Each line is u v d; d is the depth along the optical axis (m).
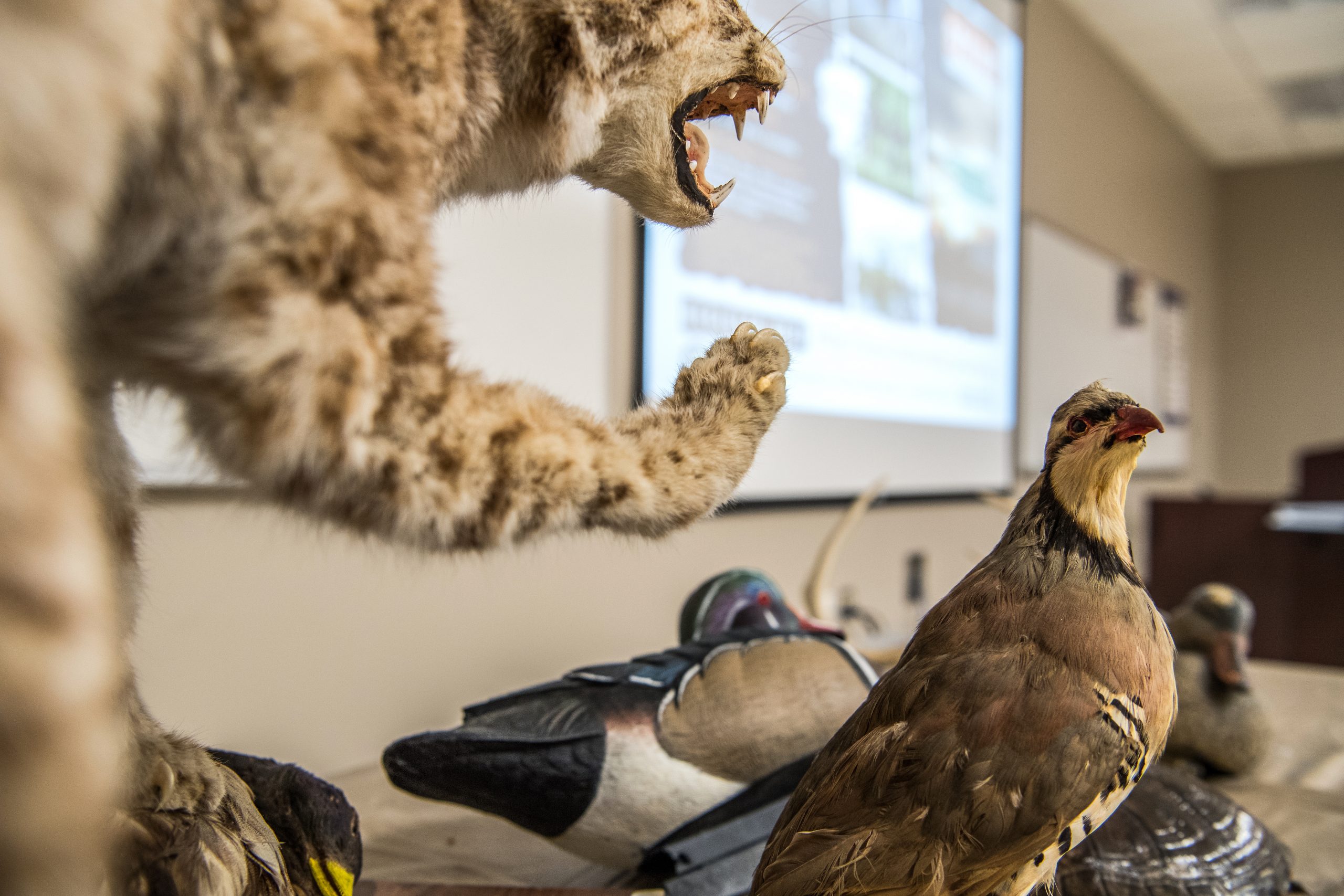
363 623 1.32
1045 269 3.59
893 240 2.51
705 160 0.87
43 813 0.37
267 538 1.22
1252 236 6.30
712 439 0.69
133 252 0.54
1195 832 0.88
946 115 2.77
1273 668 1.77
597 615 1.67
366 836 1.03
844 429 2.31
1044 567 0.65
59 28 0.48
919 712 0.63
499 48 0.69
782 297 2.09
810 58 2.16
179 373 0.56
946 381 2.81
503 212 1.40
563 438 0.62
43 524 0.39
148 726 0.67
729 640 0.93
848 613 2.24
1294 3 3.79
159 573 1.13
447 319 0.62
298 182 0.56
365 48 0.58
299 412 0.55
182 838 0.60
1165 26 4.04
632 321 1.71
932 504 2.73
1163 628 0.65
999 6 3.08
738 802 0.86
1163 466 5.09
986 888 0.62
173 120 0.53
